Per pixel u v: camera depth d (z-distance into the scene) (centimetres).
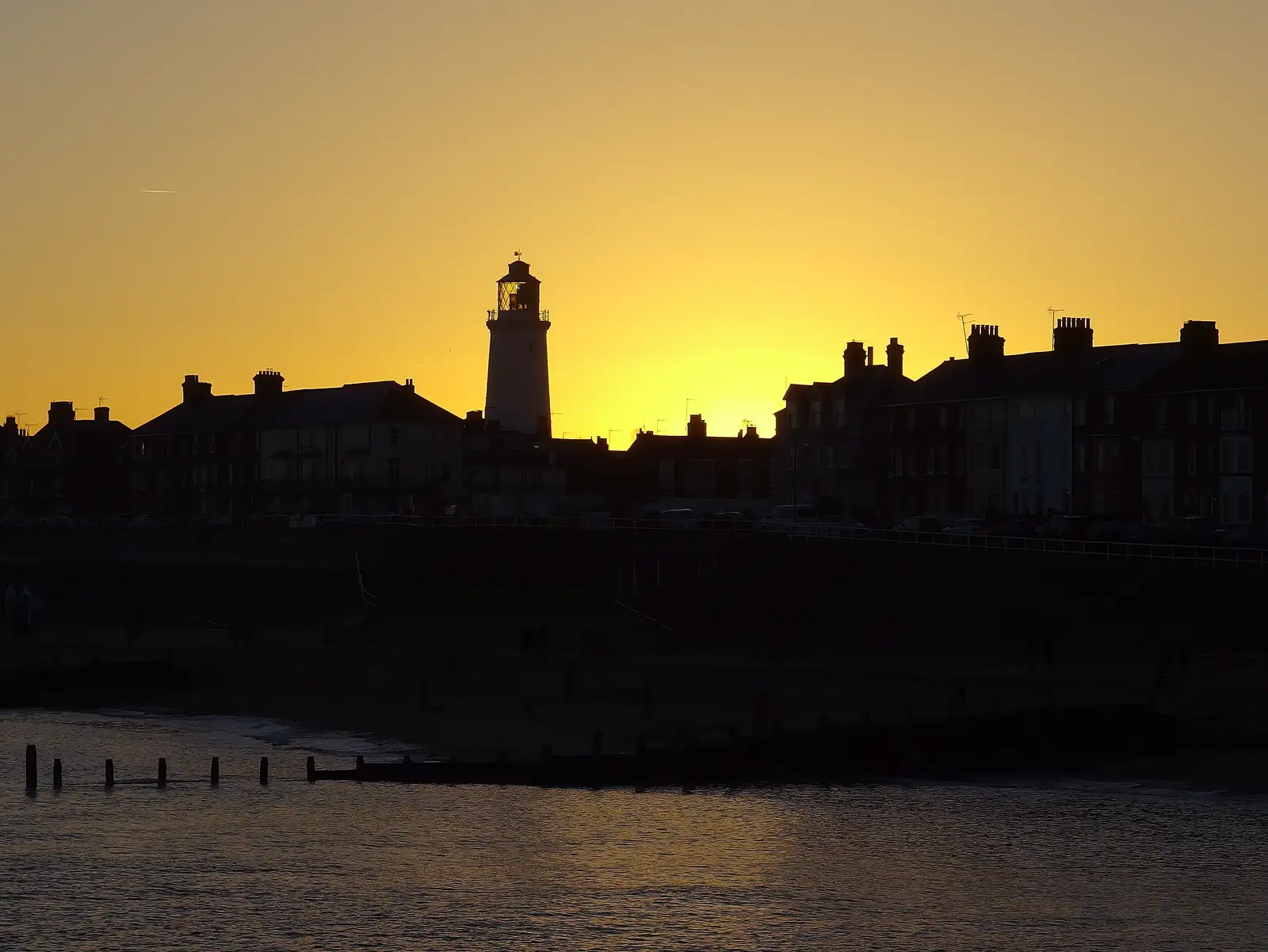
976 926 5969
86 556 17012
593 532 14012
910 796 7819
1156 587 10750
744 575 12669
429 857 6894
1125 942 5788
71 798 8050
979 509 16325
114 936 5988
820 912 6147
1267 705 8638
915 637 11212
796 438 17988
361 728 9725
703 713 9438
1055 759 8275
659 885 6488
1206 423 14600
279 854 6981
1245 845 6862
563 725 9344
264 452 19938
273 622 14638
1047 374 16150
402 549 14975
